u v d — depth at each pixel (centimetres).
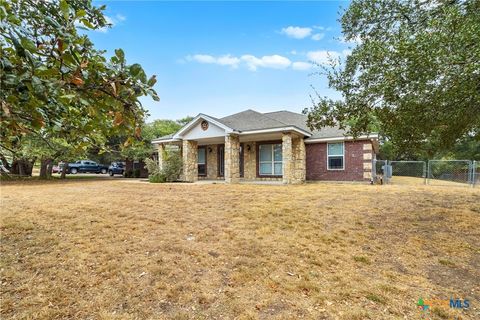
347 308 263
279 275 333
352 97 525
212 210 662
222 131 1338
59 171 2811
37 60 119
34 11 139
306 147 1474
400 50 389
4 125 135
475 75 362
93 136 173
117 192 1023
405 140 555
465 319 248
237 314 257
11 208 694
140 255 394
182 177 1520
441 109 457
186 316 256
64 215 614
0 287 308
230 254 396
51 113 142
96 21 191
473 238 450
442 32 378
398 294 289
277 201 759
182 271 346
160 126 2627
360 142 1330
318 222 552
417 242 438
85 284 316
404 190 954
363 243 438
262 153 1507
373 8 546
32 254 397
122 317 255
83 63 131
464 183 1365
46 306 273
